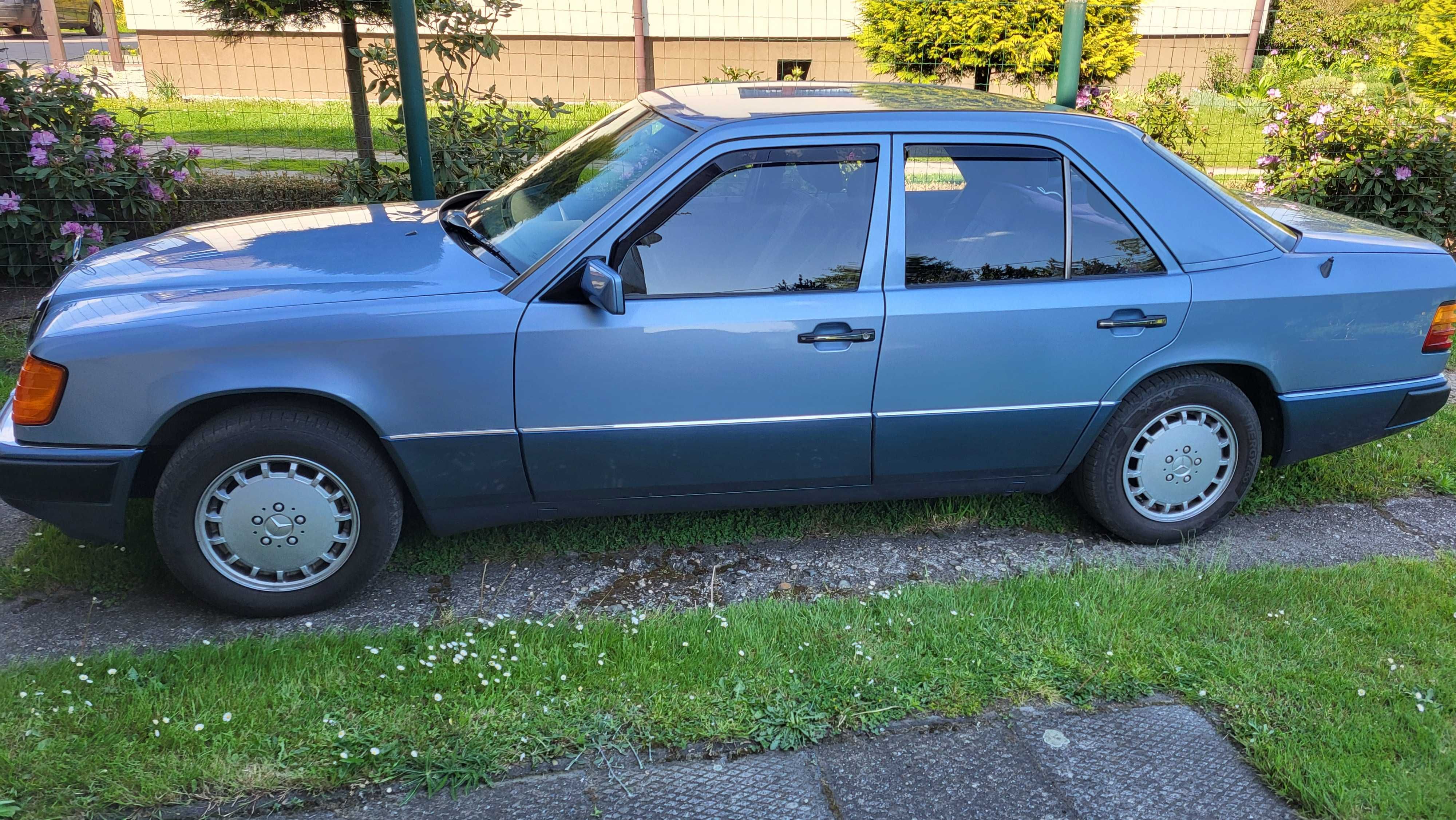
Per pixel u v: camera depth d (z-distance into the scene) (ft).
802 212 11.32
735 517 13.79
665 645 10.56
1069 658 10.62
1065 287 11.80
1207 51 65.36
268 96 56.39
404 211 14.17
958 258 11.64
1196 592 11.86
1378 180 24.93
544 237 11.53
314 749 9.02
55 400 10.21
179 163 23.18
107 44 77.82
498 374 10.77
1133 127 12.36
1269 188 26.27
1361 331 12.65
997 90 40.70
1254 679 10.36
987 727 9.73
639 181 11.08
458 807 8.57
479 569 12.46
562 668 10.19
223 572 10.92
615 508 11.96
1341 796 8.79
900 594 11.78
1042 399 12.07
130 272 11.53
